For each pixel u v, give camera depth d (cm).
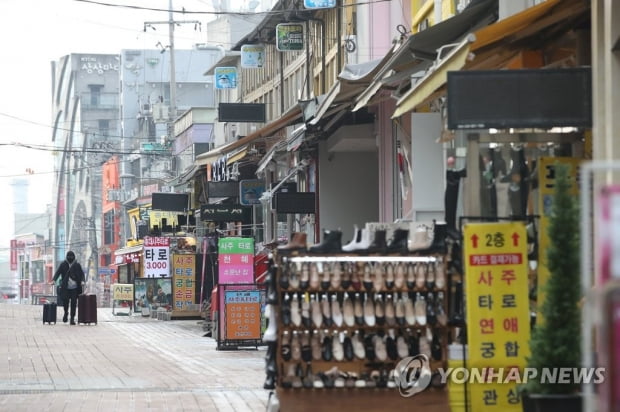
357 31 3234
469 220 1230
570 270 932
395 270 1139
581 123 1177
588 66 1298
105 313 5081
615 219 573
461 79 1161
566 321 930
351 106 2472
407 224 1530
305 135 2727
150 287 4462
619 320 575
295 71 4472
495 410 1089
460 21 1577
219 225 4875
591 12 1234
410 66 1812
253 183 4088
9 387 1652
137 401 1474
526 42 1412
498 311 1088
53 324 3597
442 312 1142
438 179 1802
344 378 1138
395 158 2500
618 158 1164
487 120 1163
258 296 2494
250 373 1894
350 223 3164
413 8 2805
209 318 3372
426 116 1809
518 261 1091
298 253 1145
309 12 3812
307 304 1139
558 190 943
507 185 1257
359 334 1150
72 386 1667
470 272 1090
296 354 1134
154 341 2817
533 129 1257
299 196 3164
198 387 1656
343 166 3164
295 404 1133
